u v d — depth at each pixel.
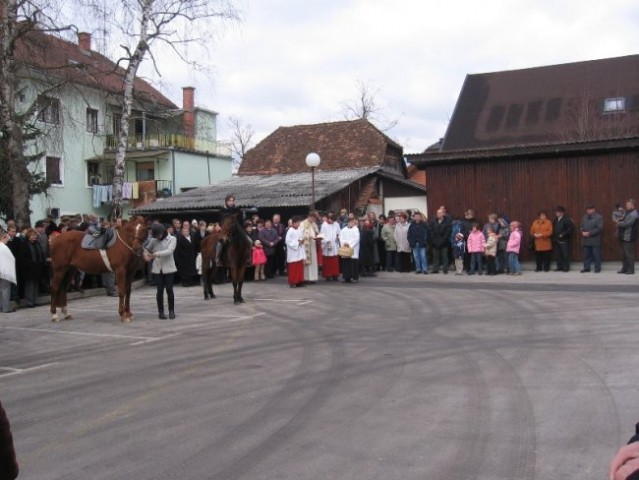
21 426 6.36
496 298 14.23
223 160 49.62
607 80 31.91
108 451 5.53
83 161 41.97
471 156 22.58
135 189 41.88
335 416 6.23
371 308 13.48
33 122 24.33
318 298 15.55
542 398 6.59
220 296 16.86
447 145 31.34
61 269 13.21
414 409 6.38
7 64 19.48
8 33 19.22
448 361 8.38
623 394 6.64
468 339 9.77
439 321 11.51
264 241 20.95
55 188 39.44
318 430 5.84
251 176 37.69
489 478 4.68
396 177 34.41
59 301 13.34
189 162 45.81
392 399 6.75
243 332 11.24
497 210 22.69
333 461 5.10
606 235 21.09
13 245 15.43
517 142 30.19
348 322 11.82
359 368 8.17
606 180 21.09
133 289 19.52
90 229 13.04
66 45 21.14
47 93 21.44
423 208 33.66
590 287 15.73
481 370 7.84
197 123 48.00
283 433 5.80
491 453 5.16
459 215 23.27
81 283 17.91
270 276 21.47
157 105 32.81
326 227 19.67
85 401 7.18
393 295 15.48
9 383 8.20
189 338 10.89
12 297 15.64
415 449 5.30
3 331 12.23
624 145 20.45
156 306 15.22
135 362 9.16
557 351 8.74
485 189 22.88
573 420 5.88
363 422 6.03
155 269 13.07
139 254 12.77
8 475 2.36
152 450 5.50
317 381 7.60
